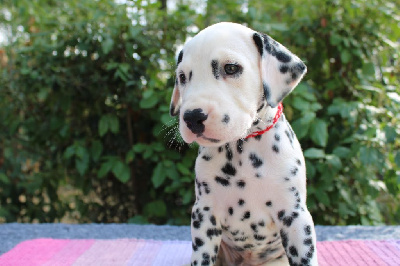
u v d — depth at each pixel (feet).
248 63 1.88
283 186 1.95
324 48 3.96
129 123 3.98
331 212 3.74
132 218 3.72
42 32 3.96
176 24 3.92
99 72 3.90
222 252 2.31
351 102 3.53
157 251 2.68
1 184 4.18
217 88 1.82
